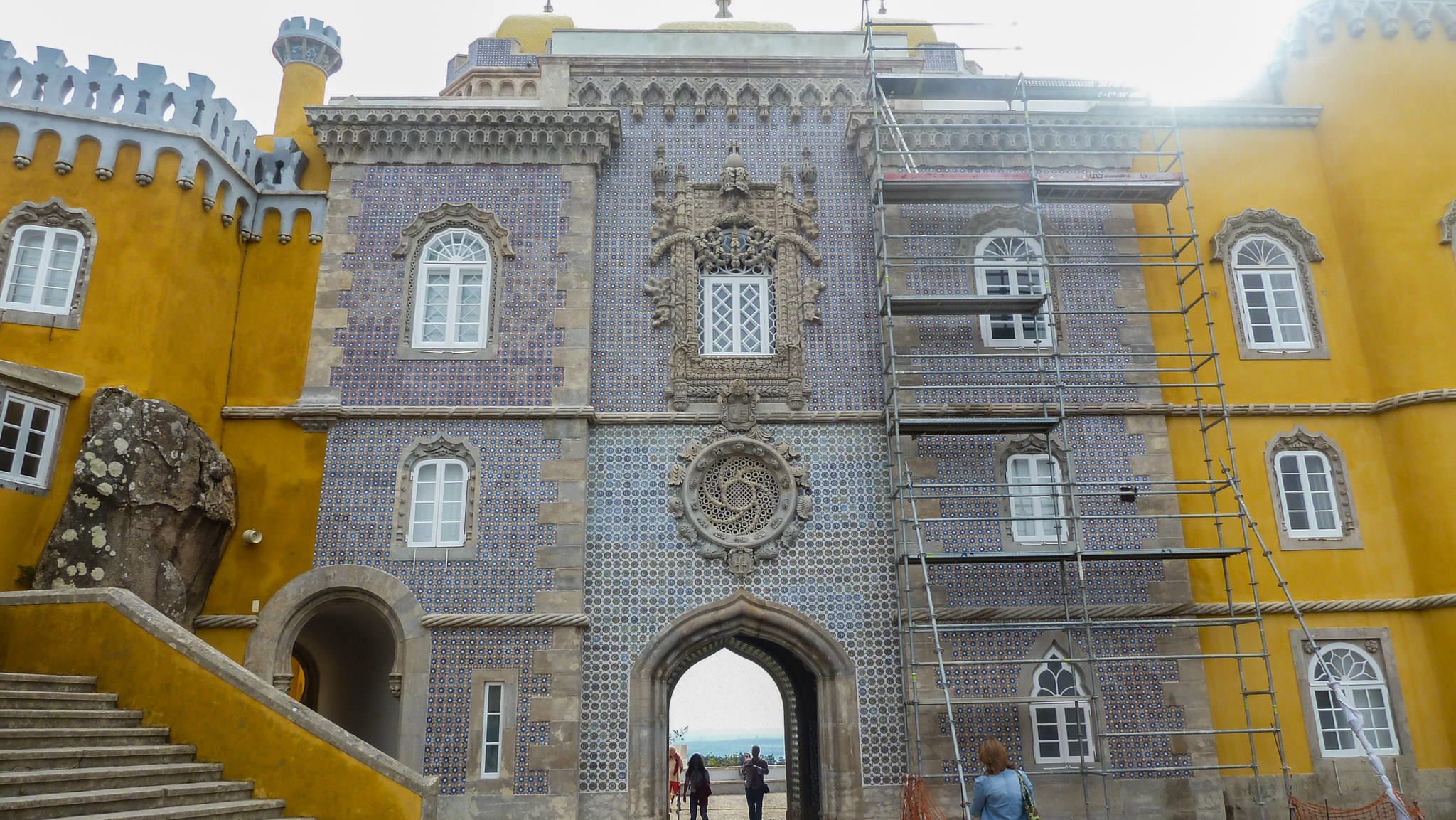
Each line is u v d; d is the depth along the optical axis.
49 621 10.63
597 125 16.03
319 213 15.85
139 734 9.98
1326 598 15.11
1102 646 14.37
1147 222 16.58
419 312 15.30
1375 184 16.42
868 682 14.20
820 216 16.28
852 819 13.64
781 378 15.36
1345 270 16.67
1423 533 15.14
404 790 10.18
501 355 15.05
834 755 13.98
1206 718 14.11
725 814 21.27
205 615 13.73
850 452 15.12
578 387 14.92
